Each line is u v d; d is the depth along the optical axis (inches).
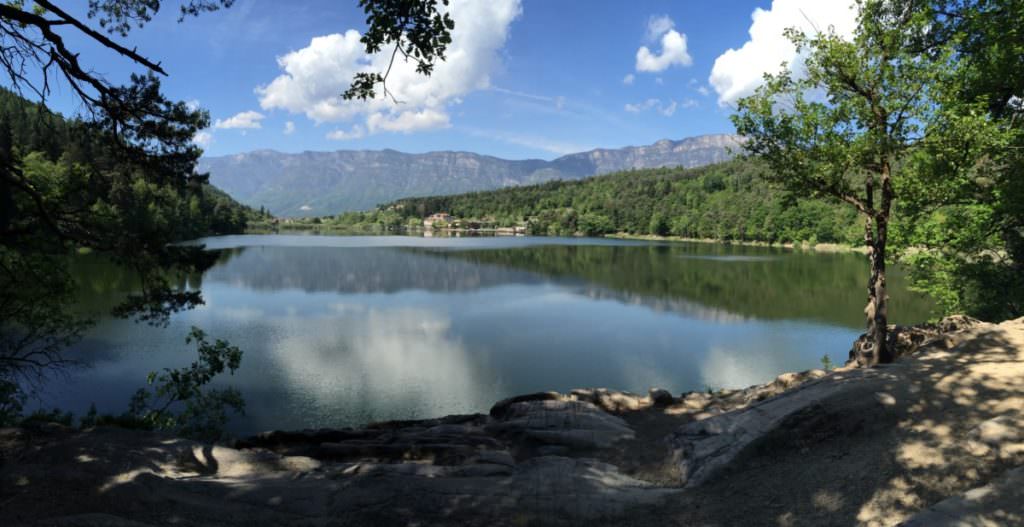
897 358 517.7
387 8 282.4
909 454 290.8
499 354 1391.5
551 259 4195.4
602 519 281.6
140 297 437.1
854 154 472.7
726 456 341.7
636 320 1824.6
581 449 417.1
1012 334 456.8
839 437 335.3
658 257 4343.0
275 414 967.0
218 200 7800.2
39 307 621.3
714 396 575.8
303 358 1325.0
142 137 391.5
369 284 2701.8
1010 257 834.2
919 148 476.4
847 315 1867.6
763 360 1342.3
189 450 358.9
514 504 294.7
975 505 218.5
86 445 337.4
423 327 1704.0
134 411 676.7
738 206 6737.2
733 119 535.8
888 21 482.9
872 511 255.4
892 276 2802.7
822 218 5246.1
